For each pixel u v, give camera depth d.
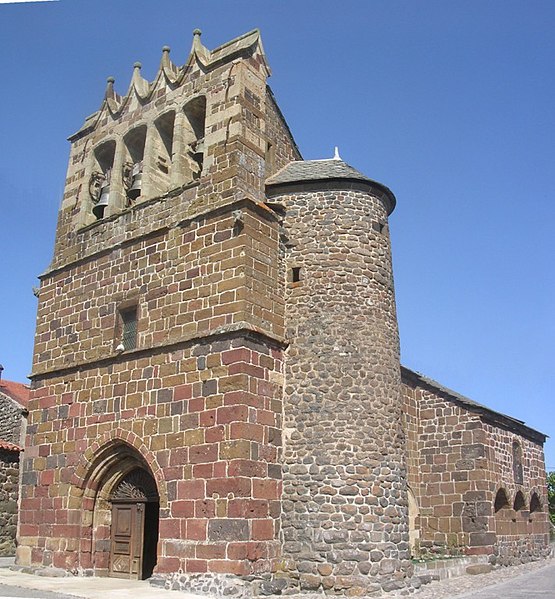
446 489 25.88
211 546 16.70
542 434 32.66
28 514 21.53
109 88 25.25
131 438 19.30
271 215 20.05
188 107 22.28
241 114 20.56
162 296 20.19
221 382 17.84
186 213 20.56
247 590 16.11
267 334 18.58
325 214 20.52
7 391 36.03
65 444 21.23
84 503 20.31
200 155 21.45
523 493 29.28
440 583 20.05
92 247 23.11
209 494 17.16
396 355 20.23
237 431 17.14
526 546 29.12
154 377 19.36
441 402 26.77
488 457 26.03
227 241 19.17
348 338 19.25
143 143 24.45
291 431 18.62
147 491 19.86
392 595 17.14
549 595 17.81
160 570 17.39
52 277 24.14
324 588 17.08
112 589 16.92
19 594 15.91
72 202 24.77
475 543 24.80
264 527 17.25
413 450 26.47
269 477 17.78
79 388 21.47
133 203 23.00
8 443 28.05
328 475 17.97
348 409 18.56
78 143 25.53
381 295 20.23
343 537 17.44
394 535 18.03
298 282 19.97
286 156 23.91
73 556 19.89
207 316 18.89
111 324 21.33
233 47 21.70
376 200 21.25
